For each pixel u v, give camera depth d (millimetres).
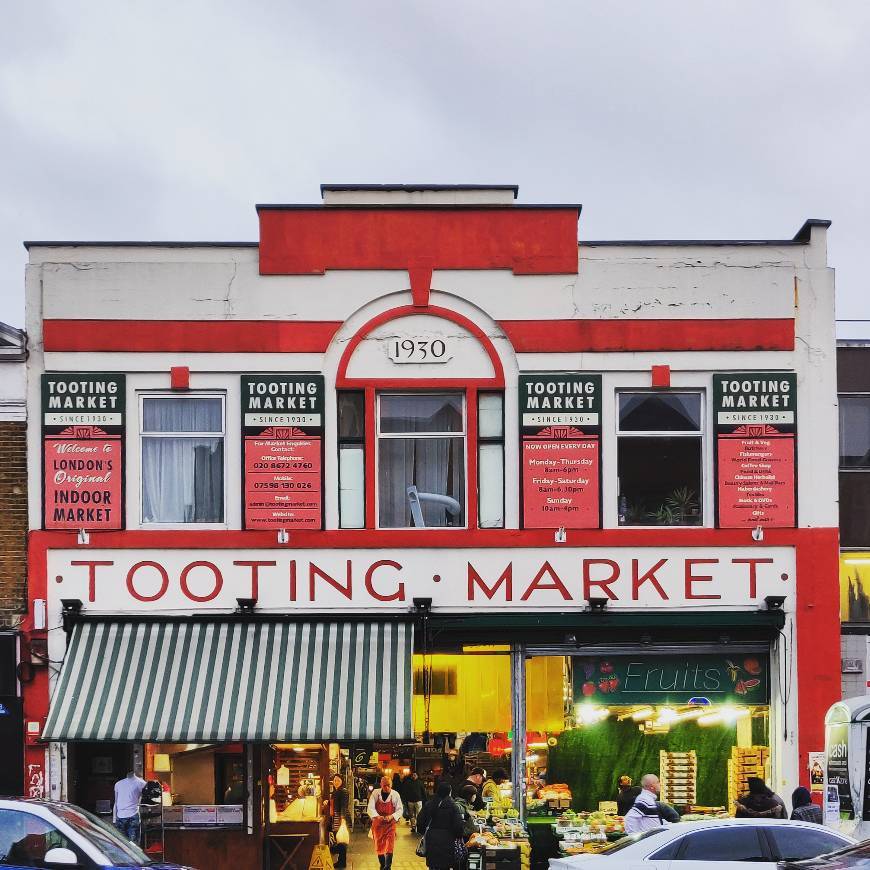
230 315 17719
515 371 17781
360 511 17656
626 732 17828
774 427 17734
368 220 17891
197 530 17453
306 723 16188
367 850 20422
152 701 16406
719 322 17844
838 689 17422
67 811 12320
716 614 17469
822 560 17578
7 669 17172
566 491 17609
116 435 17500
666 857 12648
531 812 17625
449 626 17297
